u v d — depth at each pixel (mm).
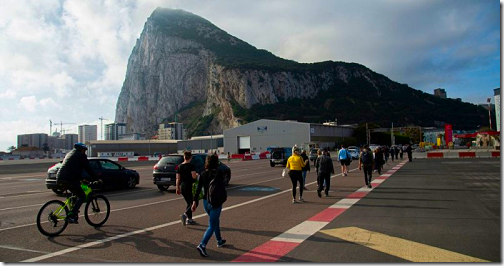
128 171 15852
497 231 6793
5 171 30000
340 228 7219
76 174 7344
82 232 7266
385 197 11516
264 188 15070
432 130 138000
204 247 5570
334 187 14688
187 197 7918
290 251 5723
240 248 5973
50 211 7039
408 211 8984
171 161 14617
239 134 96125
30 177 24828
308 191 13680
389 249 5707
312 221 7992
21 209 10398
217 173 5969
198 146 121625
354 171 24094
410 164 29984
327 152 12094
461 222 7602
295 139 88000
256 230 7219
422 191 12789
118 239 6691
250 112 157500
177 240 6578
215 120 175750
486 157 39062
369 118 150500
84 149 7570
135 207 10453
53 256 5664
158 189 15648
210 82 188500
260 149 92625
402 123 147375
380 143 112062
